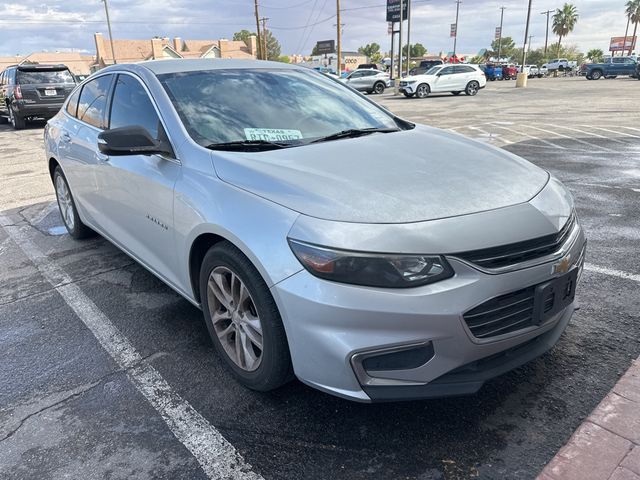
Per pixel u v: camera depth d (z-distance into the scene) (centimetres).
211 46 7200
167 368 293
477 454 220
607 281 376
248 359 258
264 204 231
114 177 356
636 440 222
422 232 208
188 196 268
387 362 208
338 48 3884
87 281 420
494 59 8519
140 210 325
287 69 385
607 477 204
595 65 4156
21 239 536
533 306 224
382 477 210
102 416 254
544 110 1706
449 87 2645
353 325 204
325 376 214
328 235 208
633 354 286
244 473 216
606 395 253
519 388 261
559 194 263
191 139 288
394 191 229
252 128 304
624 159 820
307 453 225
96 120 408
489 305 211
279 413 250
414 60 6969
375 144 291
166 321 348
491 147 315
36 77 1542
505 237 215
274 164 254
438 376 209
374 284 202
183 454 227
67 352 314
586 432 229
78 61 7106
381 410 249
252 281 232
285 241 216
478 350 212
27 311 370
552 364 280
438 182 241
